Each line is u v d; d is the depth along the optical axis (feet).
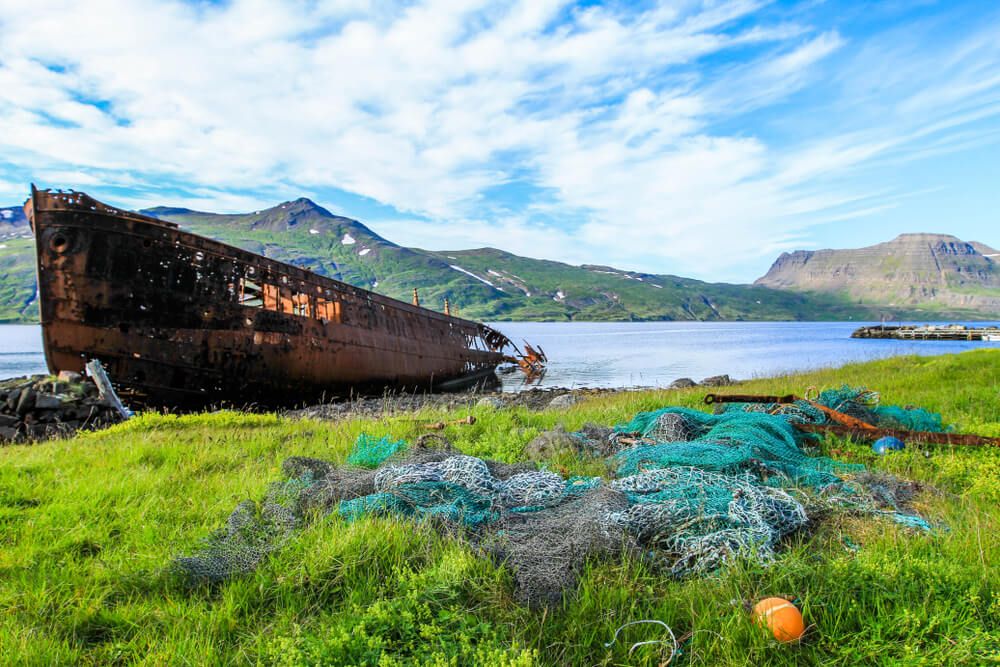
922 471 21.90
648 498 17.01
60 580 13.98
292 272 71.20
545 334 477.36
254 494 20.27
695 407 40.52
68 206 54.24
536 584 12.26
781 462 21.43
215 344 60.90
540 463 24.07
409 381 98.63
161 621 12.23
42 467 24.76
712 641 11.02
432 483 17.62
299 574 13.58
